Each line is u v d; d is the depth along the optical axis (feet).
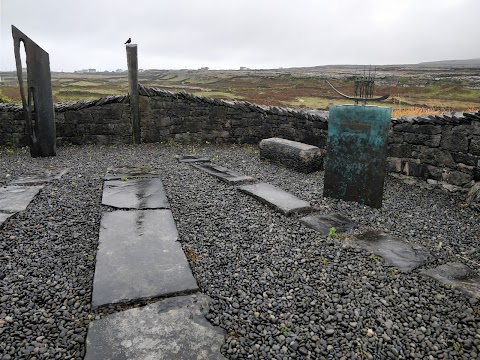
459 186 19.38
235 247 12.89
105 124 32.58
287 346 8.34
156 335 8.30
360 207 17.42
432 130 20.26
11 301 9.62
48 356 7.87
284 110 31.01
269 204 16.85
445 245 13.62
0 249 12.14
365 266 11.80
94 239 13.25
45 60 25.95
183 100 33.53
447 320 9.31
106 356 7.62
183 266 11.14
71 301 9.64
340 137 17.81
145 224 14.06
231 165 25.40
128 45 30.96
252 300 9.99
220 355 7.82
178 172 22.65
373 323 9.17
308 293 10.32
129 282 10.19
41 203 16.39
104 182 19.63
